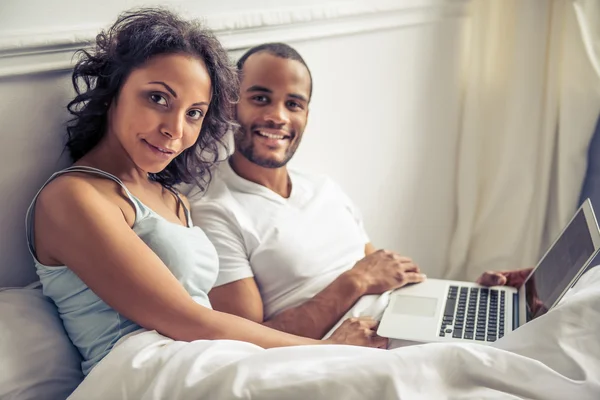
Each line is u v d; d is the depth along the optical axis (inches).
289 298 61.4
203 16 62.2
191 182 58.7
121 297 47.3
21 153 52.1
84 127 52.2
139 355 45.3
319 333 59.2
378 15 78.1
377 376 43.1
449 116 89.3
